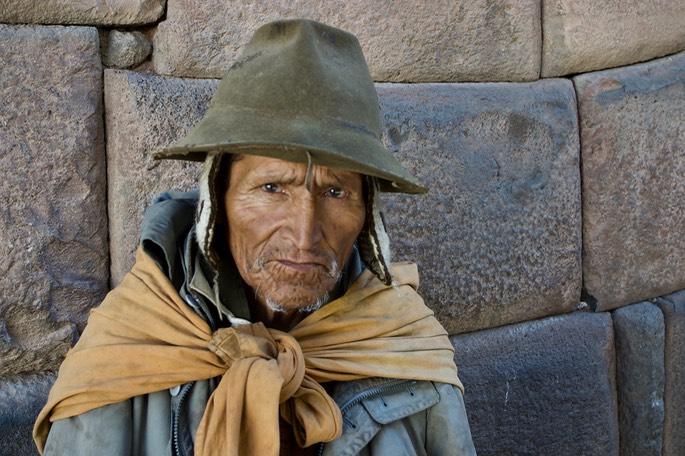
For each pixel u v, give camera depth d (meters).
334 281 1.35
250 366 1.32
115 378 1.38
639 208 2.45
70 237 1.87
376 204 1.39
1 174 1.78
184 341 1.39
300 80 1.21
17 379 1.88
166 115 1.89
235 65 1.29
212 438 1.30
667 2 2.44
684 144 2.49
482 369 2.32
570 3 2.30
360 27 2.09
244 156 1.31
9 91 1.77
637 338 2.51
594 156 2.38
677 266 2.55
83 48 1.84
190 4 1.92
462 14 2.20
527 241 2.31
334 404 1.37
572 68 2.37
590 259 2.43
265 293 1.33
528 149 2.29
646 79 2.43
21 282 1.82
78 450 1.36
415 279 1.65
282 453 1.42
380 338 1.53
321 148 1.15
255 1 1.98
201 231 1.34
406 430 1.51
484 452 2.34
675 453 2.65
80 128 1.85
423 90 2.19
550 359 2.40
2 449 1.83
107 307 1.45
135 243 1.90
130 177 1.88
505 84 2.29
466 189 2.22
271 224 1.31
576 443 2.46
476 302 2.28
